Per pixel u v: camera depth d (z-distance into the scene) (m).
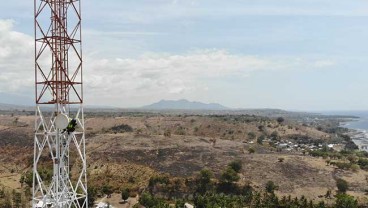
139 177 140.25
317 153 187.38
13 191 113.25
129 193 127.38
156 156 155.88
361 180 142.25
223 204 105.75
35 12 45.31
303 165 152.50
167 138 178.25
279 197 126.69
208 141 181.62
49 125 47.34
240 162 146.38
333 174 146.12
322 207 111.19
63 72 45.75
